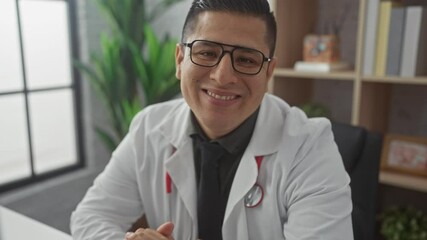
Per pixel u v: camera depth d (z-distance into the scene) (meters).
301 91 2.04
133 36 2.33
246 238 0.89
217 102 0.77
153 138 1.03
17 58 2.22
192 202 0.93
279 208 0.89
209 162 0.92
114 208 1.03
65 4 2.43
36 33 2.30
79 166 2.64
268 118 0.95
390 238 1.73
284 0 1.78
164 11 2.42
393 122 1.94
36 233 1.01
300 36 1.93
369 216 1.08
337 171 0.87
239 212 0.90
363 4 1.57
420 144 1.71
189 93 0.80
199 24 0.76
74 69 2.53
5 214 1.11
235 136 0.89
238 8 0.73
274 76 1.82
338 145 1.12
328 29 1.99
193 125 0.94
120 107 2.30
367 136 1.11
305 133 0.90
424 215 1.81
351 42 1.93
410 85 1.86
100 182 1.06
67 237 0.99
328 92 2.07
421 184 1.59
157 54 2.19
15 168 2.31
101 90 2.27
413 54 1.51
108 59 2.23
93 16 2.47
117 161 1.07
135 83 2.38
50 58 2.40
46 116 2.44
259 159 0.90
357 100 1.64
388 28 1.55
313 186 0.84
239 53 0.74
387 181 1.66
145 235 0.83
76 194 2.54
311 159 0.88
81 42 2.49
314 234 0.79
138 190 1.07
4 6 2.12
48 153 2.49
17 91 2.24
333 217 0.81
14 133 2.27
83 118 2.62
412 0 1.72
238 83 0.76
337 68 1.78
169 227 0.85
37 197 2.31
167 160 0.97
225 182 0.92
